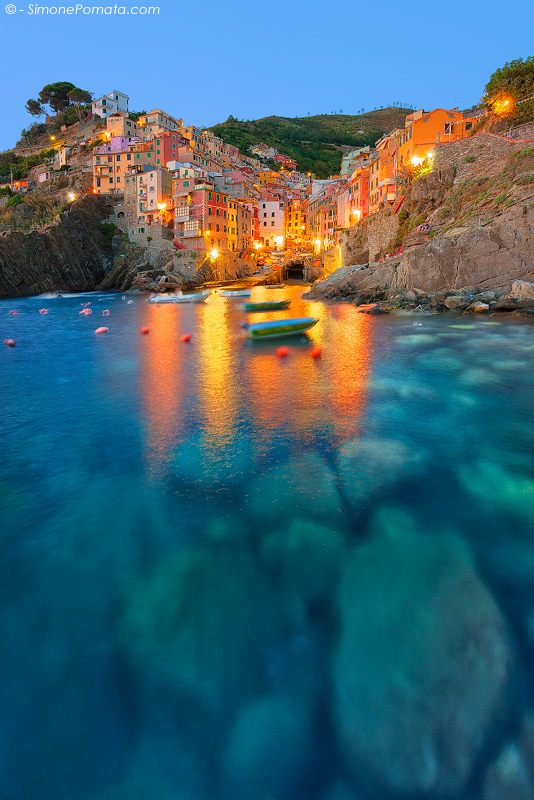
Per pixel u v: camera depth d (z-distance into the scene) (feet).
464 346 87.71
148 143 318.45
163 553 30.01
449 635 22.72
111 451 46.47
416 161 183.32
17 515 34.88
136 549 30.50
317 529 32.01
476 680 20.33
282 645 22.70
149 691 20.68
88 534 32.32
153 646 22.97
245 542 30.83
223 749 18.28
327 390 65.16
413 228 168.35
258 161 513.45
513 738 18.07
